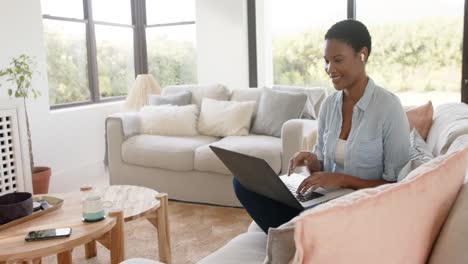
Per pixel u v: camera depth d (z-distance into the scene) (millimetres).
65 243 1455
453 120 1761
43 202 1862
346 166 1587
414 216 762
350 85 1544
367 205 703
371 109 1529
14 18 3564
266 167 1260
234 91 3820
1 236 1517
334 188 1556
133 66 5359
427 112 2072
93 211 1657
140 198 2141
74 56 4488
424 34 3857
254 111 3617
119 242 1774
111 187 2344
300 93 3441
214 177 3203
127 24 5242
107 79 4957
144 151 3375
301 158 1757
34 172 3434
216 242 2535
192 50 5117
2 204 1710
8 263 1368
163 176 3383
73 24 4461
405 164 1513
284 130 2953
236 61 4637
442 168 859
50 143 3961
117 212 1762
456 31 3723
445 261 777
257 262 1262
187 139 3463
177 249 2445
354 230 677
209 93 3850
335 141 1671
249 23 4609
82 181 4000
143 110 3748
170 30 5215
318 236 652
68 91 4414
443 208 834
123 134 3492
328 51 1501
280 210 1484
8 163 2244
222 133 3568
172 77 5285
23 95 3354
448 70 3797
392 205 733
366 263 694
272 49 4645
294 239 662
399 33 3963
